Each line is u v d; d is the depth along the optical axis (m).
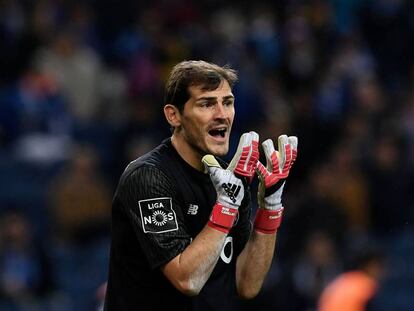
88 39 50.84
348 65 51.41
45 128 46.75
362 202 43.59
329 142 45.88
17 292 38.03
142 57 49.12
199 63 16.52
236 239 17.25
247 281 17.36
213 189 16.67
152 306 16.61
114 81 49.72
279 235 41.91
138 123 45.31
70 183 42.47
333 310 32.16
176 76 16.50
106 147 47.00
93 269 41.34
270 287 38.78
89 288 40.78
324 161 45.59
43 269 38.69
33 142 46.09
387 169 44.75
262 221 17.25
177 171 16.53
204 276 15.88
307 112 47.38
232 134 45.69
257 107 46.97
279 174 17.00
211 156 16.12
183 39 51.34
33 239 38.84
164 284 16.53
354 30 55.06
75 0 51.94
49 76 47.72
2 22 49.47
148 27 51.81
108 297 17.02
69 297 40.38
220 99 16.36
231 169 16.08
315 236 38.94
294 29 52.66
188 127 16.44
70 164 44.44
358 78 50.06
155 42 50.62
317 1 55.28
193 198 16.52
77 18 50.94
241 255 17.45
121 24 53.34
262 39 52.19
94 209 42.38
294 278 38.84
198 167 16.64
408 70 54.72
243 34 52.94
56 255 41.66
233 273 17.30
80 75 48.66
